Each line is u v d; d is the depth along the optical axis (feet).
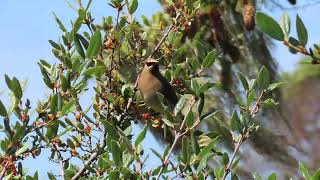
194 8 35.09
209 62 32.83
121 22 33.40
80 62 29.84
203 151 26.37
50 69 30.01
